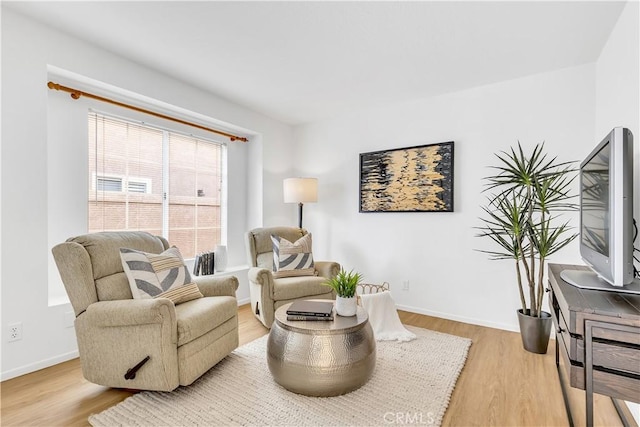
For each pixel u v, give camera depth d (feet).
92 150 8.76
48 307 7.06
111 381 5.83
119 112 9.29
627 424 5.04
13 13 6.56
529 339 7.88
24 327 6.69
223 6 6.28
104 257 6.54
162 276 6.77
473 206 10.11
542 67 8.75
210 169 12.34
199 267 10.86
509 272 9.53
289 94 10.96
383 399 5.74
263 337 8.83
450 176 10.40
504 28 6.89
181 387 6.15
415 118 11.31
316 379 5.63
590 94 8.45
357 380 5.82
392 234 11.75
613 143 4.31
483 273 9.94
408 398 5.77
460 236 10.34
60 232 8.02
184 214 11.35
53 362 7.11
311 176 14.05
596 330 3.86
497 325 9.66
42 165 6.98
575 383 3.96
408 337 8.51
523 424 5.16
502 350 8.01
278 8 6.31
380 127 12.13
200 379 6.45
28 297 6.76
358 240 12.63
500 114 9.70
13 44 6.56
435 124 10.88
